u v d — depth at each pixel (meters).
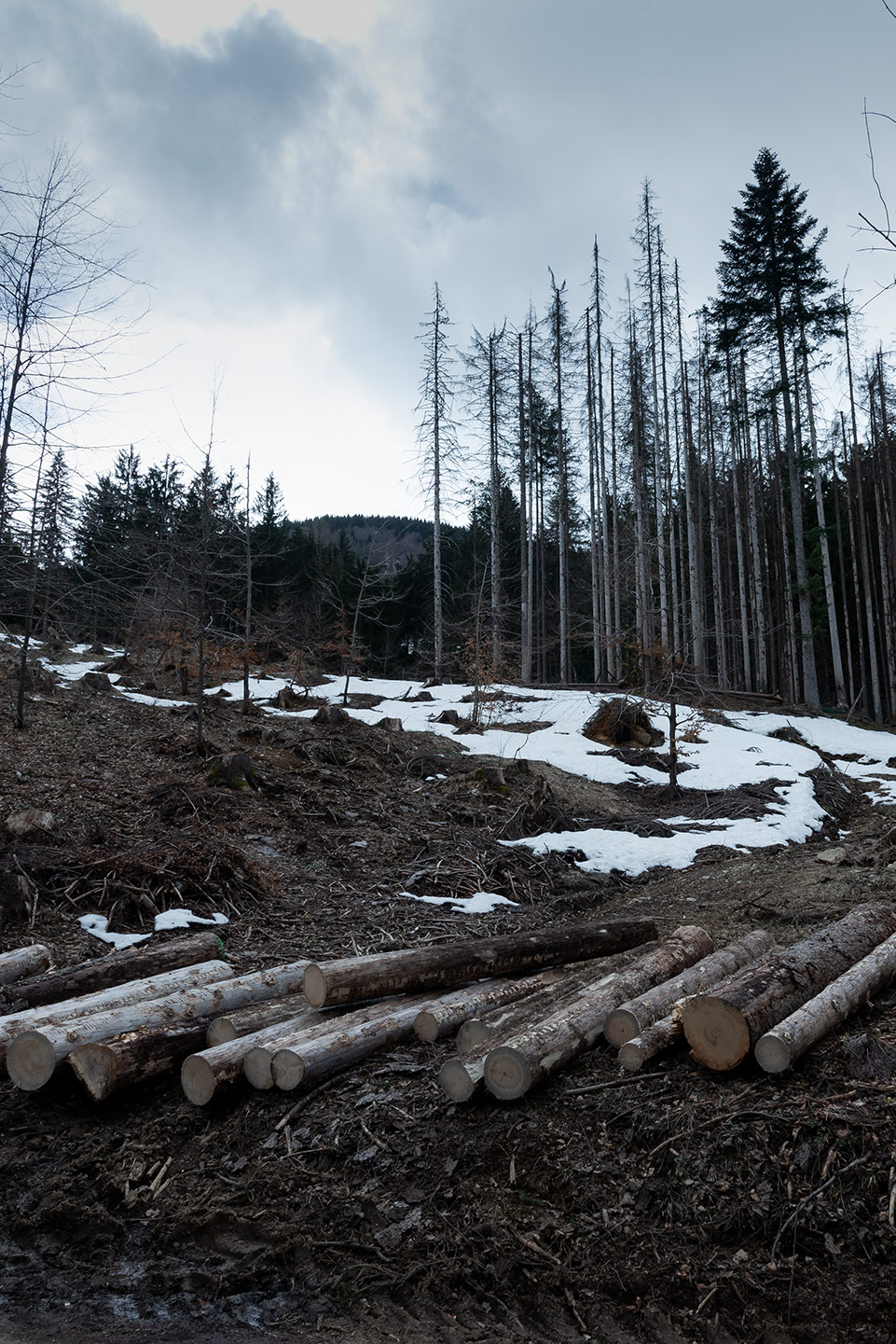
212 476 14.24
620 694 20.92
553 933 6.21
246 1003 5.41
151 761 11.80
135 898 7.53
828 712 27.17
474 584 36.47
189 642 17.53
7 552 11.64
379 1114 4.23
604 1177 3.59
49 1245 3.59
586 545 40.62
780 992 4.37
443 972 5.43
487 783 13.62
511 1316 3.10
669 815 14.16
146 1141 4.29
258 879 8.60
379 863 9.98
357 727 16.05
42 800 9.29
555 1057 4.27
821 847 11.82
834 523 35.06
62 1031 4.66
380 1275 3.31
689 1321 2.97
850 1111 3.64
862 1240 3.09
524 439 33.91
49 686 14.88
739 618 37.38
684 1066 4.25
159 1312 3.17
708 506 39.69
